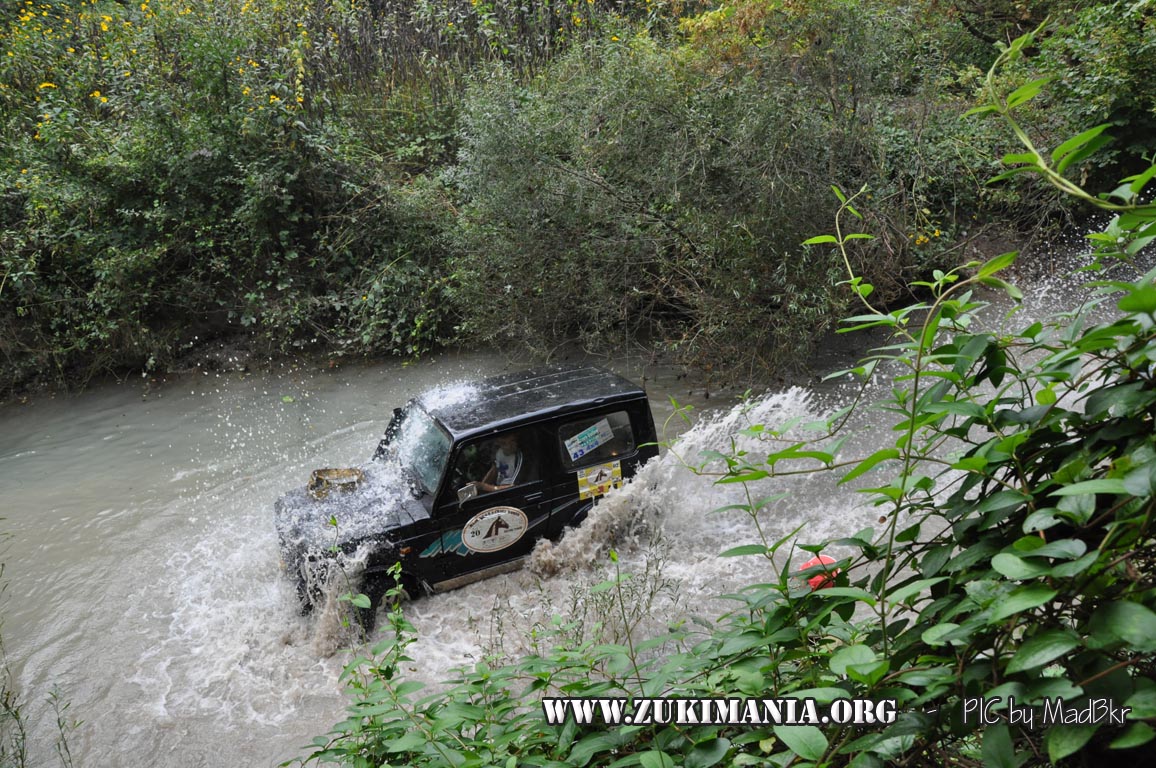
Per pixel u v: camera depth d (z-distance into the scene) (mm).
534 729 2391
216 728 5285
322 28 14836
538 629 5605
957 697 1653
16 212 11992
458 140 13672
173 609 6586
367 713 2631
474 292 11047
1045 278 10156
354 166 12469
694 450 7562
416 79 14805
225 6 13758
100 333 11633
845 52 9172
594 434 6676
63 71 14320
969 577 1712
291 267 12422
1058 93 11055
